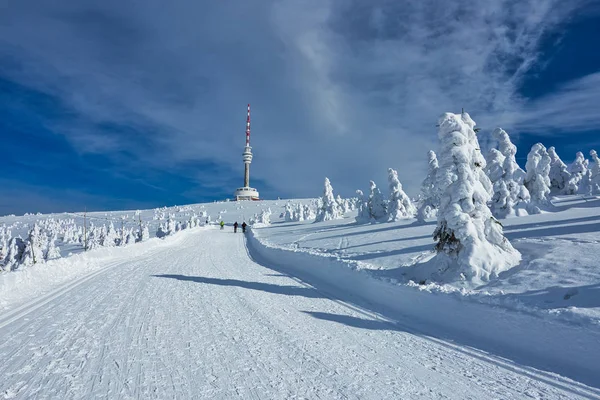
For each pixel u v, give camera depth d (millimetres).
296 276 14414
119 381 4340
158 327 6664
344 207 72562
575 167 43500
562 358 5504
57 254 47938
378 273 11219
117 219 146500
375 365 5227
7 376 4430
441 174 10406
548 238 11789
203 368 4836
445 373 5012
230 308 8391
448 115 10758
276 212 130500
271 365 5055
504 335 6418
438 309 7914
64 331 6309
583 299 6586
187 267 16328
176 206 188250
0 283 8852
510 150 30609
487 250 9680
